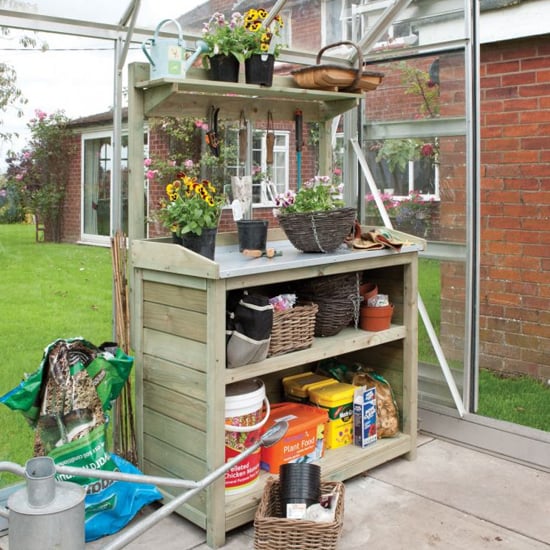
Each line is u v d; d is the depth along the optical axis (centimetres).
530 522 268
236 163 331
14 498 195
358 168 389
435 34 345
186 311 255
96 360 257
